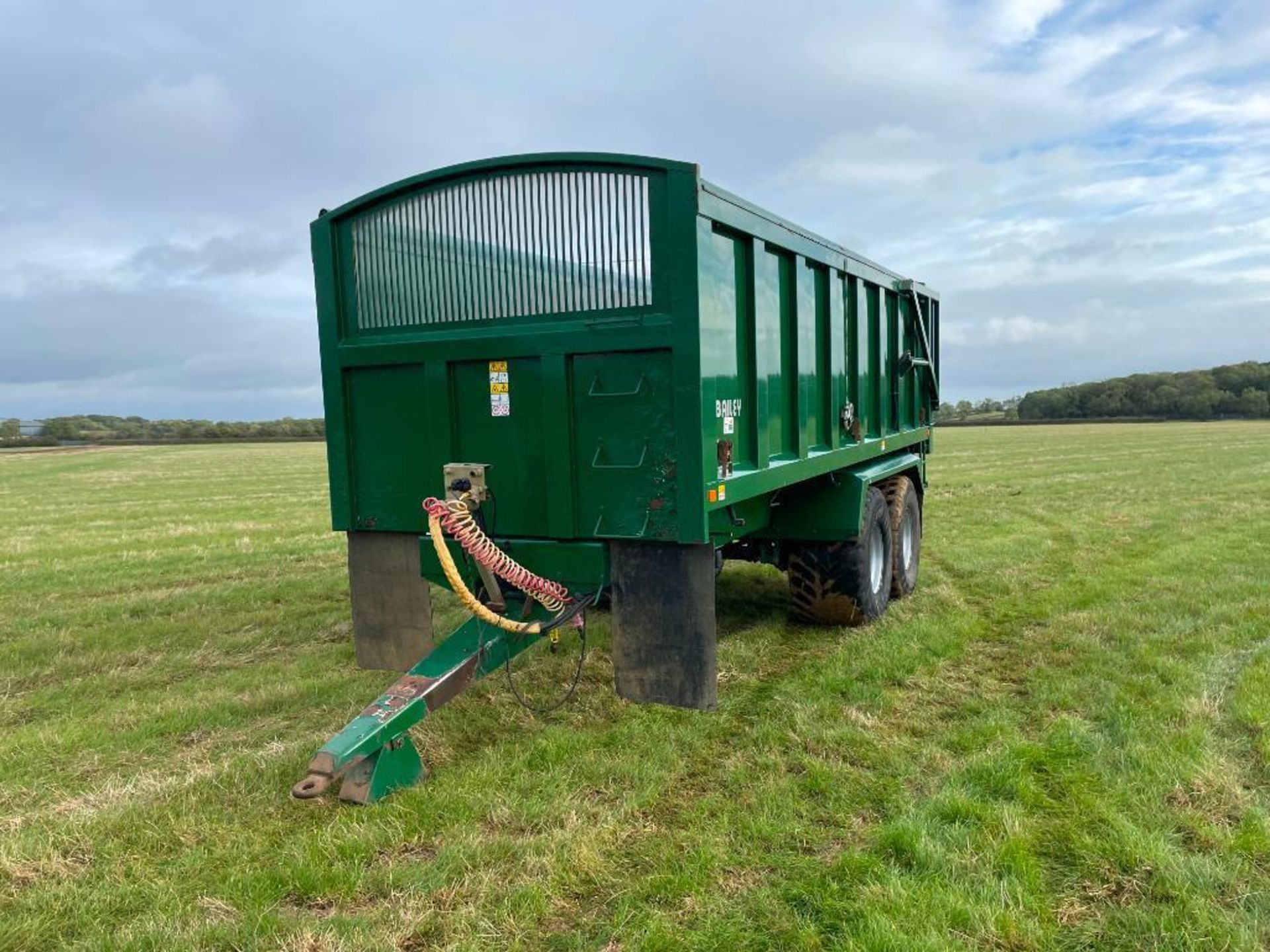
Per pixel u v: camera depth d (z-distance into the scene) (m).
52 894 3.06
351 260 4.74
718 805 3.72
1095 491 16.80
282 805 3.75
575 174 4.10
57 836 3.45
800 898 2.99
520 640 4.44
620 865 3.26
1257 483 17.45
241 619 7.43
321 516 16.41
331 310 4.77
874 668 5.49
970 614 6.92
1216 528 11.40
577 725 4.63
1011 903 2.92
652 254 3.93
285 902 3.07
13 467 37.34
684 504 3.94
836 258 6.01
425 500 4.12
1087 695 4.93
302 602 8.17
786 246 5.05
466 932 2.84
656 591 4.10
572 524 4.22
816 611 6.49
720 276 4.17
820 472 5.75
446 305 4.49
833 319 6.04
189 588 8.96
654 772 3.99
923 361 8.29
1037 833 3.39
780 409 5.14
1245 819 3.40
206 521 15.70
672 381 3.93
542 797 3.78
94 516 16.89
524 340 4.23
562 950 2.76
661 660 4.12
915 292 7.91
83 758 4.34
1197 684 4.98
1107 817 3.44
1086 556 9.49
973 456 28.69
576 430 4.19
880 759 4.14
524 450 4.34
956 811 3.51
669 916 2.91
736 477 4.32
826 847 3.36
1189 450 29.77
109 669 6.02
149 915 2.94
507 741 4.43
